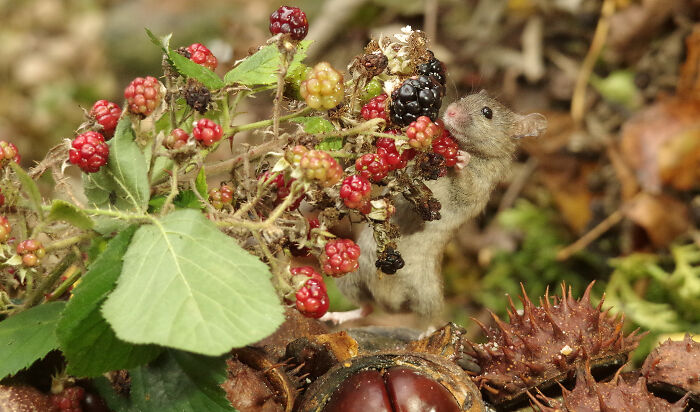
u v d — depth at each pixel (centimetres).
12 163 60
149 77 60
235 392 60
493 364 65
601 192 111
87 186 62
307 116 66
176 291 58
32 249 60
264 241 62
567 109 116
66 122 163
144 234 60
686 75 103
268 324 57
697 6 109
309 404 61
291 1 144
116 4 178
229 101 66
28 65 171
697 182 102
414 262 76
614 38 114
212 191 63
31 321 62
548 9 122
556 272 109
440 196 76
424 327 78
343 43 127
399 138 62
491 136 77
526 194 117
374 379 61
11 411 60
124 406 62
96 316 59
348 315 79
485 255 114
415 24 128
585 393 62
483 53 123
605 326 65
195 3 160
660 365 64
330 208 62
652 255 105
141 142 61
